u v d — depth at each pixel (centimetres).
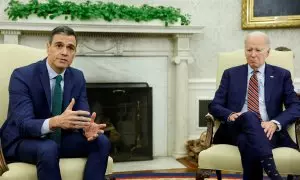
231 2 443
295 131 254
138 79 428
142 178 347
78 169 198
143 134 423
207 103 442
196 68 441
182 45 421
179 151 430
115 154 414
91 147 201
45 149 186
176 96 430
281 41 445
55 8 385
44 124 193
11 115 211
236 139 249
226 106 278
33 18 382
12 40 381
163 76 434
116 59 421
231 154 238
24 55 243
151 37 426
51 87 214
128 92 412
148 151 424
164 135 439
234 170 237
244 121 235
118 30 398
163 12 409
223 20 443
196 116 443
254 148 224
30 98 208
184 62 424
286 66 291
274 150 237
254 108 268
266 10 439
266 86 269
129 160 418
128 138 418
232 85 276
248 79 275
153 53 428
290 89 269
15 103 204
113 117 411
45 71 213
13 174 187
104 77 419
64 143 208
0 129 215
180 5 439
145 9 410
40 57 247
